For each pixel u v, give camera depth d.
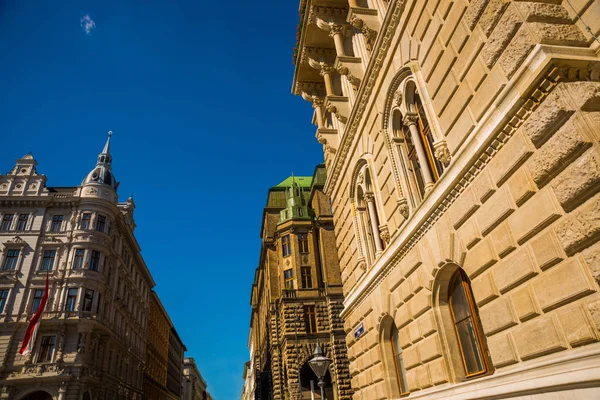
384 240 13.08
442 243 9.01
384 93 12.49
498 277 7.07
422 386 10.34
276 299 44.62
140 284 66.56
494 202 7.13
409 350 11.12
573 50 5.82
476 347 8.59
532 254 6.25
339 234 18.84
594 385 5.06
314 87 23.30
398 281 11.66
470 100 7.90
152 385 72.75
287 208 48.75
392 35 11.59
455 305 9.39
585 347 5.34
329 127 22.08
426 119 10.52
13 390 36.94
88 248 44.97
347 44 17.61
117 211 49.97
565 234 5.55
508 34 6.62
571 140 5.40
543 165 5.88
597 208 5.12
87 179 49.97
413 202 11.16
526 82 6.00
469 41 7.84
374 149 13.62
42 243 44.97
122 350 52.59
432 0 9.37
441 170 9.82
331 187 19.84
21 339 40.38
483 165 7.43
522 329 6.52
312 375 38.66
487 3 7.26
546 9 6.33
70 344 40.16
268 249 51.91
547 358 6.01
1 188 47.75
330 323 39.38
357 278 16.25
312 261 44.31
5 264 43.91
